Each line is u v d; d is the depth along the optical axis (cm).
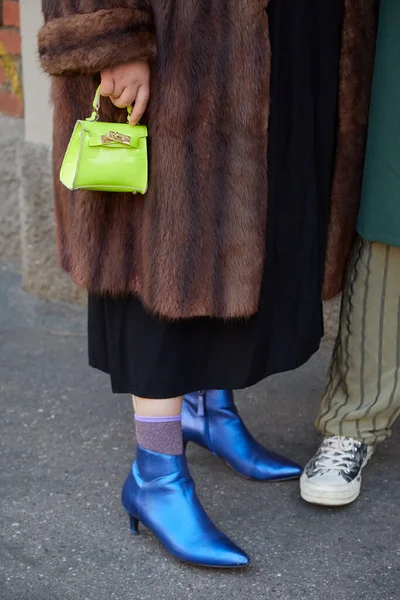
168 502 211
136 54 175
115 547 218
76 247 196
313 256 210
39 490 244
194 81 180
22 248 387
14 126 410
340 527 225
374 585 202
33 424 282
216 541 206
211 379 209
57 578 206
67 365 327
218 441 247
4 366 325
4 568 210
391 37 199
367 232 215
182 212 185
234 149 185
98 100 184
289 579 204
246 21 180
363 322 227
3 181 422
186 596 199
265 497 239
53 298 385
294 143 199
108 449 267
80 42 175
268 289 203
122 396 302
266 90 184
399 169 204
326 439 240
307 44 197
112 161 180
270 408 291
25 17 348
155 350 200
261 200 190
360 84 211
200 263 189
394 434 272
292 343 212
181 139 182
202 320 203
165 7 176
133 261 195
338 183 217
